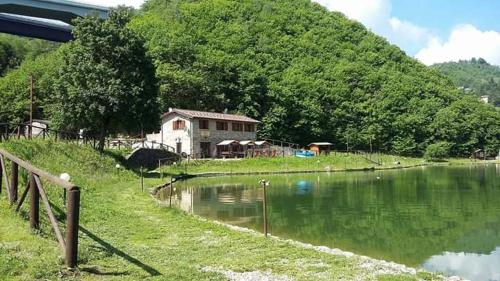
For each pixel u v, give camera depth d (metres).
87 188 29.86
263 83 115.12
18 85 98.00
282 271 13.55
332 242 21.59
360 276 13.30
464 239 22.83
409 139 124.69
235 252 15.66
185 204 33.69
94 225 18.30
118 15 54.62
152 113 53.28
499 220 28.05
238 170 68.00
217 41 138.25
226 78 111.69
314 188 46.22
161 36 120.75
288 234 23.14
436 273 15.05
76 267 10.42
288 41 153.75
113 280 10.32
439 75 170.25
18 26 104.44
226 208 31.95
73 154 39.72
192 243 16.88
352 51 159.25
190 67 108.06
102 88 49.25
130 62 52.81
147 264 12.50
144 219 21.45
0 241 11.48
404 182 54.28
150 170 56.12
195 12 150.25
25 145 32.75
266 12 166.38
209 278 11.98
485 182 54.56
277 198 37.84
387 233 23.98
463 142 133.88
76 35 52.78
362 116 126.38
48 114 85.44
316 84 126.81
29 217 13.72
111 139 71.75
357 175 66.88
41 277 9.73
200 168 65.31
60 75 52.03
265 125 105.88
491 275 16.77
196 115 78.12
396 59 166.75
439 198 38.62
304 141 114.25
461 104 141.88
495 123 141.38
